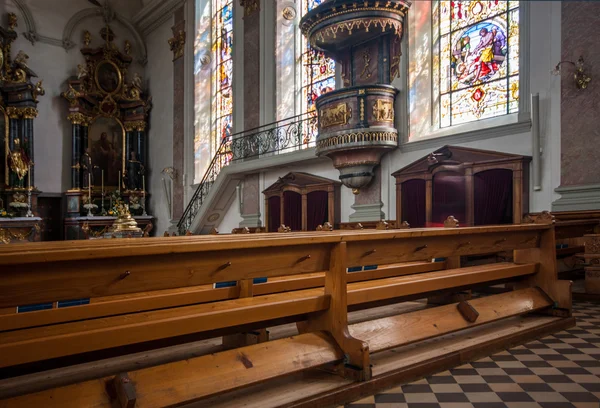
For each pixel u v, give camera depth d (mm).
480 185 8781
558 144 7875
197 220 15523
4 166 17406
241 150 14664
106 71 19594
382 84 10117
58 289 2295
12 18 17547
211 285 4254
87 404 2293
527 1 8352
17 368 2502
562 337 4488
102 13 19734
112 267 2438
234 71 15320
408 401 2994
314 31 10633
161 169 19328
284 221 13031
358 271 4969
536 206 8133
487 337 4215
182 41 18188
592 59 7504
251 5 14680
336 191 11734
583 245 7699
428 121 10109
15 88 17297
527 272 5070
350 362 3197
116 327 2492
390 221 10359
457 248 4430
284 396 2881
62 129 18719
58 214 18781
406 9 10109
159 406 2393
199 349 3988
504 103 9000
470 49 9570
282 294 3602
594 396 3027
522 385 3240
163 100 19344
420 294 4633
